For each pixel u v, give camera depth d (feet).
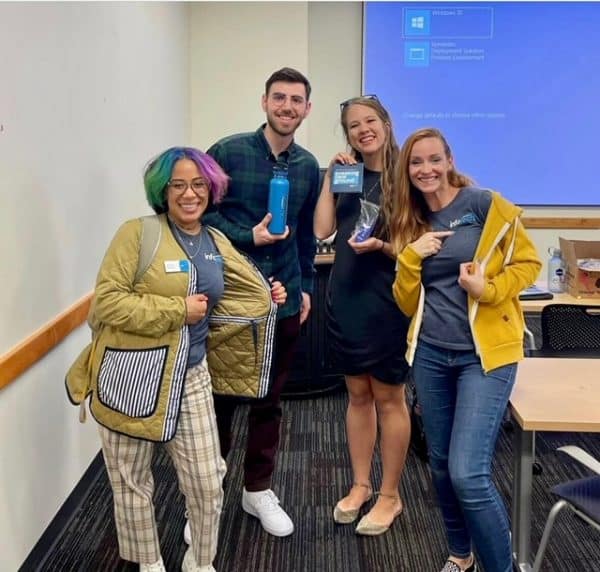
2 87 5.93
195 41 15.33
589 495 5.71
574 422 5.59
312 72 16.12
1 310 5.96
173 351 5.52
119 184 9.81
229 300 6.23
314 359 12.10
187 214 5.76
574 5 15.53
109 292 5.41
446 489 6.29
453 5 15.60
